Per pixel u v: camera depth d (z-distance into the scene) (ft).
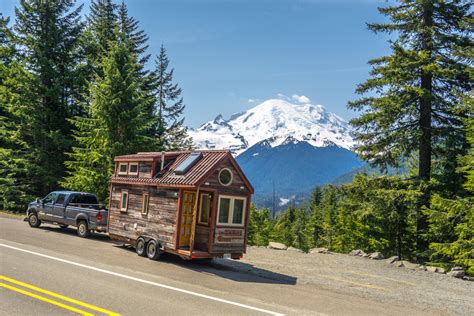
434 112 72.38
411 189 68.85
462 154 69.82
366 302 34.22
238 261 51.62
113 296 29.63
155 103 131.85
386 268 52.75
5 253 43.24
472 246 59.67
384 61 72.08
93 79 111.65
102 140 89.97
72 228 72.64
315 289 38.14
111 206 57.47
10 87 106.42
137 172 54.65
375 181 70.95
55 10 109.50
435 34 69.05
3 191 101.86
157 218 49.67
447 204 61.72
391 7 73.67
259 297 33.06
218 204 46.78
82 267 39.37
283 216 327.47
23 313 24.45
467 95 62.75
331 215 195.72
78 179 87.56
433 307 33.94
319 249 65.98
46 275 34.65
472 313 32.76
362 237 91.15
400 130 71.67
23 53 108.58
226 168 47.44
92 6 138.51
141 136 93.25
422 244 71.31
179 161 51.49
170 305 28.37
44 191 109.40
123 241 54.19
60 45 111.34
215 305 29.27
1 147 115.44
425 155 71.61
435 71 65.98
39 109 104.68
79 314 24.98
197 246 48.14
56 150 107.45
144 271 40.47
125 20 138.51
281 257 57.26
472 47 66.74
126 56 93.91
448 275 50.72
